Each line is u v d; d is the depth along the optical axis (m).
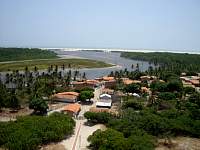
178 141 110.94
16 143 89.56
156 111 137.12
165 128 113.50
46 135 98.50
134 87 180.38
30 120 107.44
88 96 164.00
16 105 143.00
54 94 171.88
